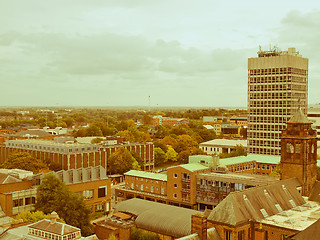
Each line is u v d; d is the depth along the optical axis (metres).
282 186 84.00
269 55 199.88
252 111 199.25
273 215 73.69
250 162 160.12
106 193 125.44
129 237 85.88
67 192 98.00
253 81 198.62
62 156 167.12
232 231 65.06
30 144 185.75
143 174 144.00
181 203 126.62
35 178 111.00
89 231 94.12
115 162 176.12
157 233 87.94
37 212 86.94
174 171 128.62
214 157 134.50
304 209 78.62
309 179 92.31
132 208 99.31
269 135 194.00
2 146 198.38
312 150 94.00
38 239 63.81
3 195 99.75
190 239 58.75
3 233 67.81
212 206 121.69
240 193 71.69
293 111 190.38
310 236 57.50
